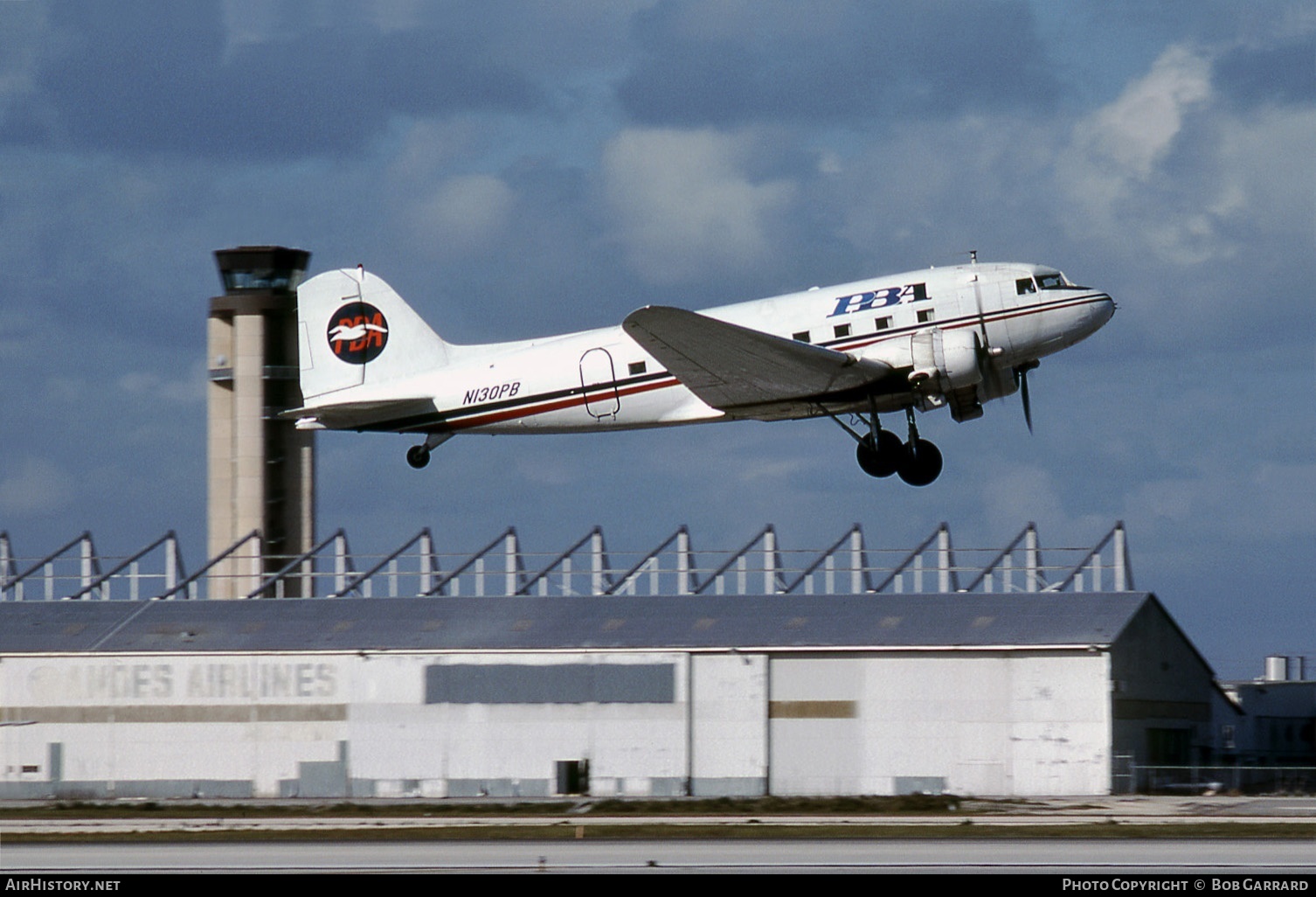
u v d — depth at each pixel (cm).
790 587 13775
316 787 13138
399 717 13088
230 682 13388
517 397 12812
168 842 8912
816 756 12538
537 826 9662
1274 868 7181
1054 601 12988
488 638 13362
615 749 12769
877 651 12525
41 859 8025
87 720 13525
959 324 11681
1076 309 11675
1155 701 13062
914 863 7412
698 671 12769
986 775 12194
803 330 11812
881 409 11919
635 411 12556
